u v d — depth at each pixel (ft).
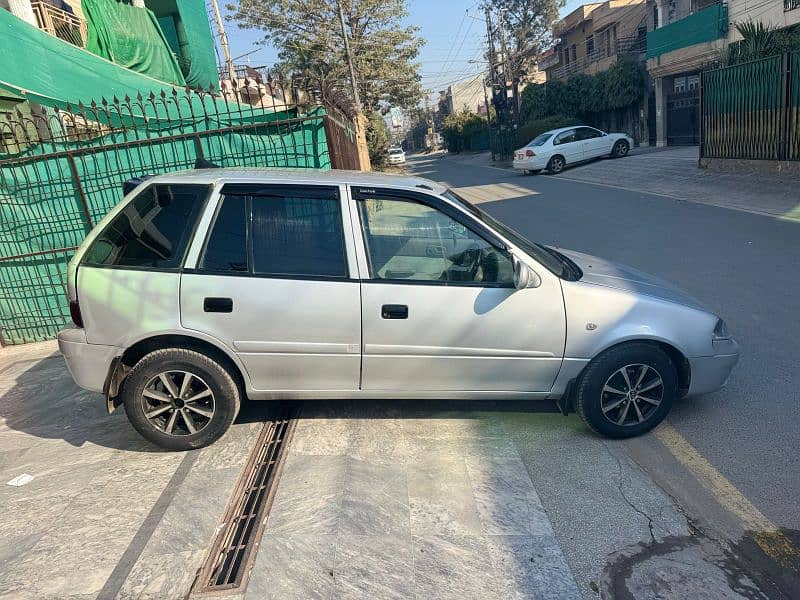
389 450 12.19
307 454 12.06
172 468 11.87
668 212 37.14
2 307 20.59
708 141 51.19
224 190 11.91
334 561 9.08
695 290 21.45
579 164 75.72
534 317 11.79
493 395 12.43
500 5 151.33
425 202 12.01
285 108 22.86
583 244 30.48
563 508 10.30
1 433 14.07
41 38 24.14
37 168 20.08
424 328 11.75
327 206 11.92
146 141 20.27
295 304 11.60
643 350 11.93
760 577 8.68
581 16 129.49
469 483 11.03
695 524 9.82
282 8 109.70
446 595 8.43
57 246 20.79
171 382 12.07
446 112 312.91
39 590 8.77
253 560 9.12
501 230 12.60
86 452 12.78
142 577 8.93
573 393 12.35
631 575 8.76
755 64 44.32
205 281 11.60
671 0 92.27
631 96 96.43
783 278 21.94
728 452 11.76
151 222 11.97
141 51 39.27
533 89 130.82
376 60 114.62
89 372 12.00
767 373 14.80
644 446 12.17
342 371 12.07
